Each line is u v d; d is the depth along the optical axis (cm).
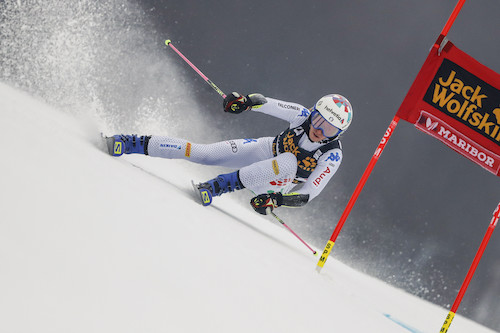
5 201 605
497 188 4509
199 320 623
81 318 495
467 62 1617
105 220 723
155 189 1130
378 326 1110
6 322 439
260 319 741
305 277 1173
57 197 693
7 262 509
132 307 562
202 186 1502
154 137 1531
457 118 1633
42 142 869
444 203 4459
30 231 580
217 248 920
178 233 860
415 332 1378
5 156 715
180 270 724
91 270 581
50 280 522
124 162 1375
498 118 1612
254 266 960
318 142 1612
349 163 4438
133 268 645
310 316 882
